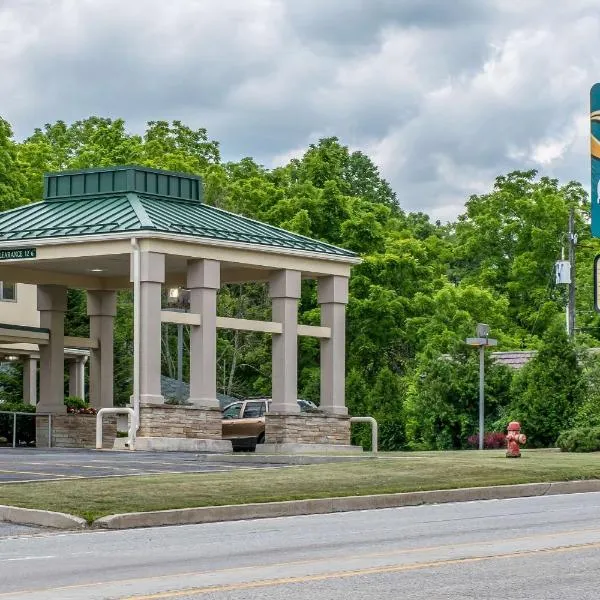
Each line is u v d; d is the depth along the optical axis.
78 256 42.88
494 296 87.81
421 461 32.66
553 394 48.72
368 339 67.44
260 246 44.41
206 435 43.38
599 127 28.27
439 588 14.36
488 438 48.75
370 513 24.20
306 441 45.72
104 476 28.80
